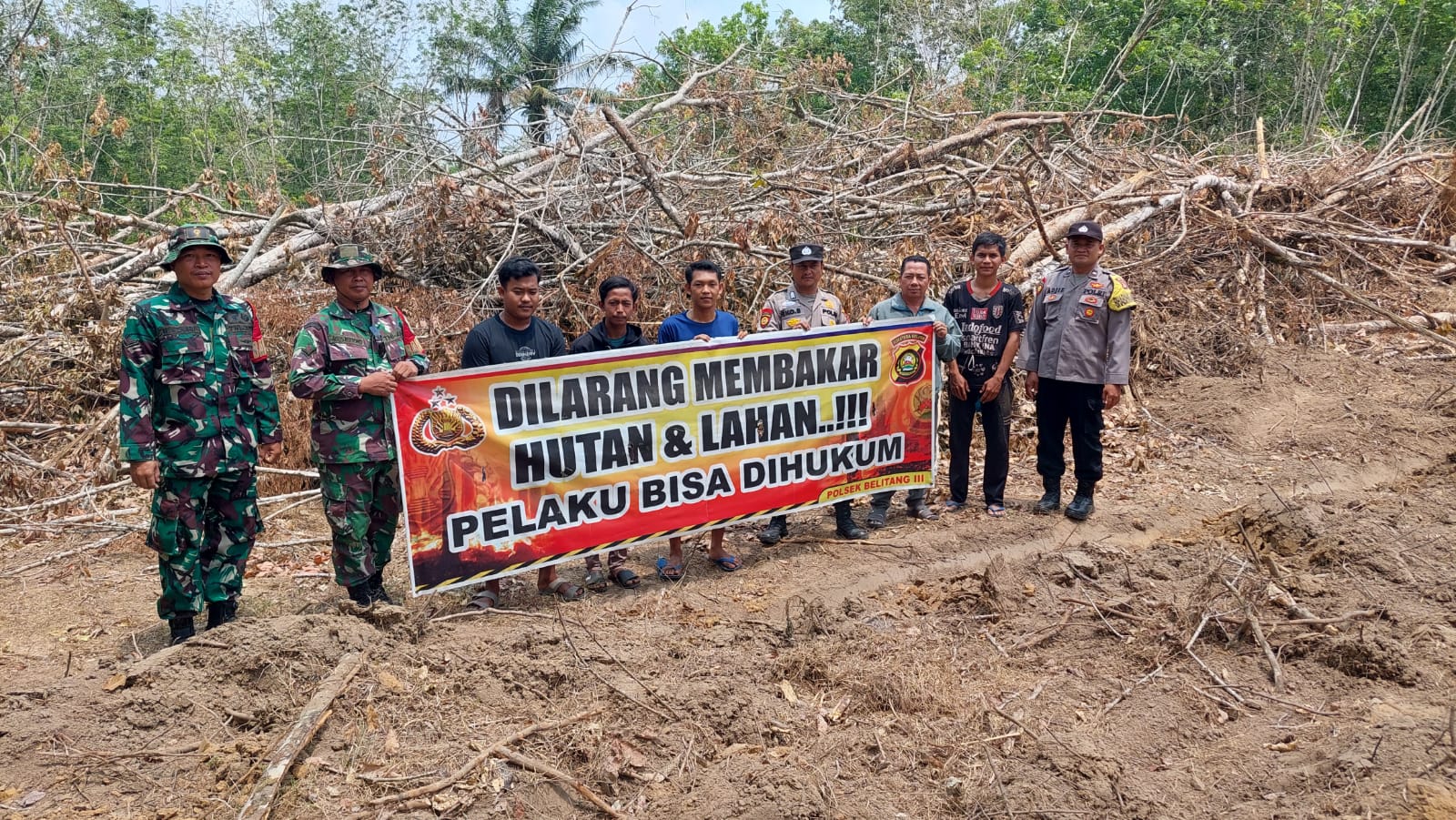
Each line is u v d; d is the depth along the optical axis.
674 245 8.82
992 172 10.66
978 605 4.65
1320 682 3.81
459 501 4.52
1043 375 5.73
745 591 4.95
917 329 5.63
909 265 5.63
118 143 22.20
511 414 4.60
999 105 19.27
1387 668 3.75
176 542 4.06
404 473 4.39
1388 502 5.61
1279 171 12.27
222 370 4.07
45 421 7.65
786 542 5.66
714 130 11.13
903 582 5.07
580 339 5.09
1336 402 7.73
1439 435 7.04
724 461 5.16
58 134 20.62
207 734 3.42
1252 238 9.99
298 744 3.21
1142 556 5.02
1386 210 11.84
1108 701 3.78
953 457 6.06
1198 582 4.66
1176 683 3.88
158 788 3.15
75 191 9.05
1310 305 9.82
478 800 3.14
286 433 6.80
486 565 4.62
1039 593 4.66
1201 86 26.70
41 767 3.20
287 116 25.27
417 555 4.45
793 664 4.01
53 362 7.89
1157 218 10.46
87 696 3.53
